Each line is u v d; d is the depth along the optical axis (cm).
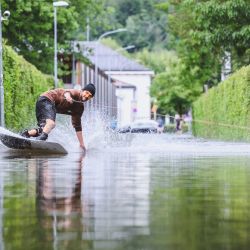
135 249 746
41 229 867
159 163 2231
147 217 962
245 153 3095
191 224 903
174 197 1200
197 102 10538
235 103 6353
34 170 1861
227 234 831
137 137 5472
